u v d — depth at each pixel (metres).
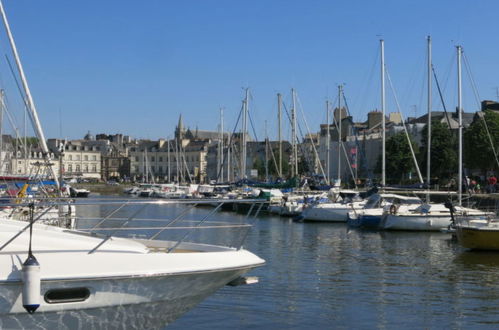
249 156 134.38
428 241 34.72
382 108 52.59
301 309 17.03
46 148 25.14
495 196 37.81
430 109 46.97
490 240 29.34
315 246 32.31
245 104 80.25
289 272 23.22
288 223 49.09
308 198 56.75
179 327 14.98
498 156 68.00
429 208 40.59
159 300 10.81
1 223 11.52
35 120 24.86
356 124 133.88
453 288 20.31
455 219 32.97
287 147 142.38
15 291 9.60
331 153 121.31
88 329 10.40
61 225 19.12
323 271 23.55
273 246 32.28
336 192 57.12
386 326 15.48
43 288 9.71
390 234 38.88
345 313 16.70
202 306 17.03
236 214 59.81
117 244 11.62
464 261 26.55
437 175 78.56
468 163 71.25
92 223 34.69
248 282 12.12
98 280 10.05
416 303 18.02
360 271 23.67
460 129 42.16
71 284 9.87
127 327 10.80
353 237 37.16
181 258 10.86
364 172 97.38
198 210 65.12
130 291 10.41
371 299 18.48
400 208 42.44
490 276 22.70
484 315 16.66
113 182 189.12
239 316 16.09
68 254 10.02
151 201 11.69
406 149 85.00
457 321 16.02
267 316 16.19
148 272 10.42
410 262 26.17
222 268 11.11
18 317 9.77
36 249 10.25
